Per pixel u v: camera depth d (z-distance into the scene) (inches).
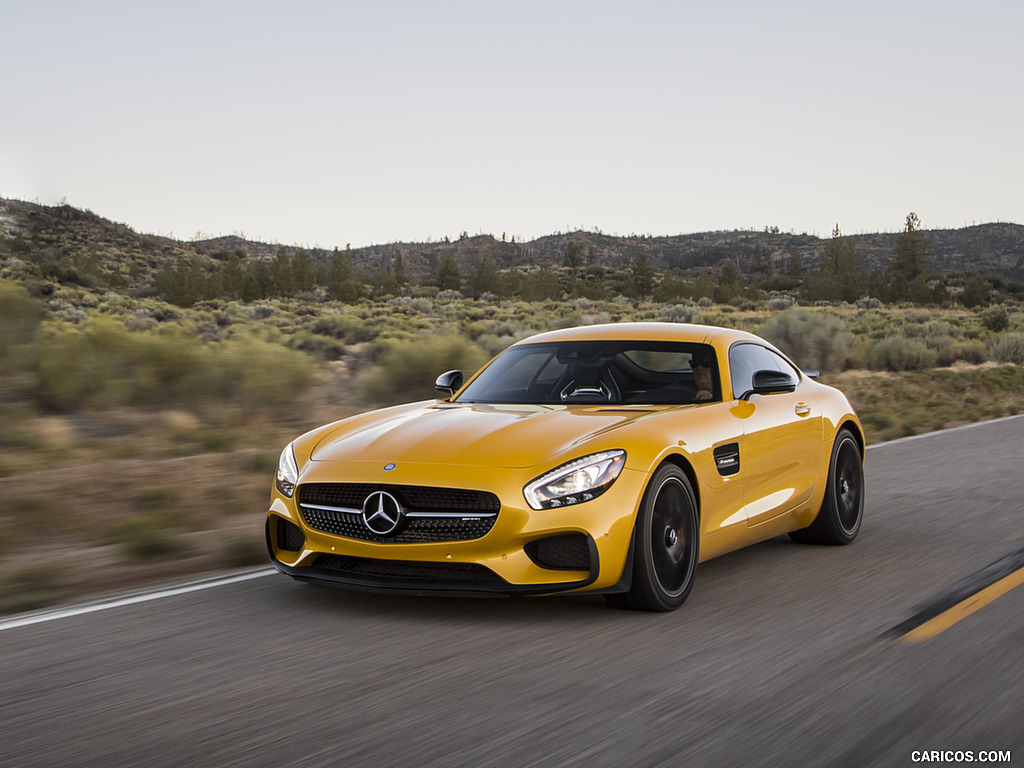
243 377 555.8
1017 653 154.0
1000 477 366.3
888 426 569.6
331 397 654.5
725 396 218.2
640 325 246.2
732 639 163.9
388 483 173.9
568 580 170.7
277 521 193.9
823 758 112.7
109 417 516.4
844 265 6781.5
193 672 147.6
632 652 156.6
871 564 226.7
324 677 144.5
